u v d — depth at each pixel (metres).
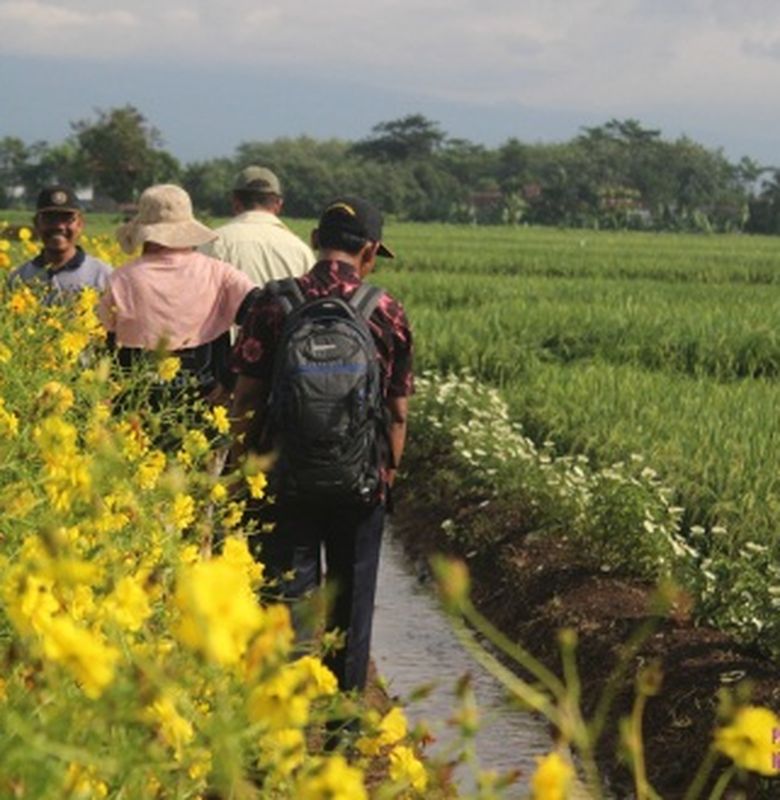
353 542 6.67
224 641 2.40
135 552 4.25
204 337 7.55
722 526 10.85
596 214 159.38
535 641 9.99
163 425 7.22
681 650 8.66
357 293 6.60
